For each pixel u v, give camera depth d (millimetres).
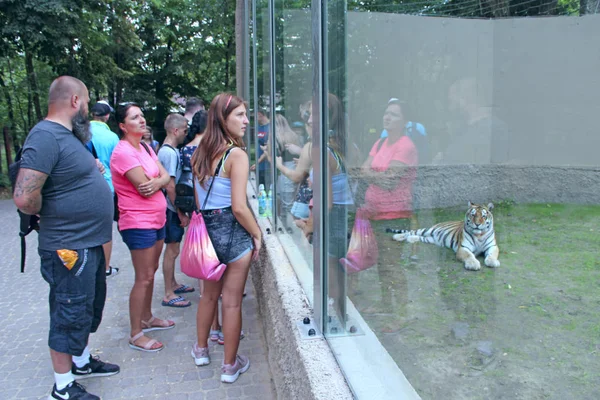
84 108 2471
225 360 2809
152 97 18875
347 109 1714
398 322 1349
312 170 2154
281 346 2309
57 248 2383
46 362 3107
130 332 3387
